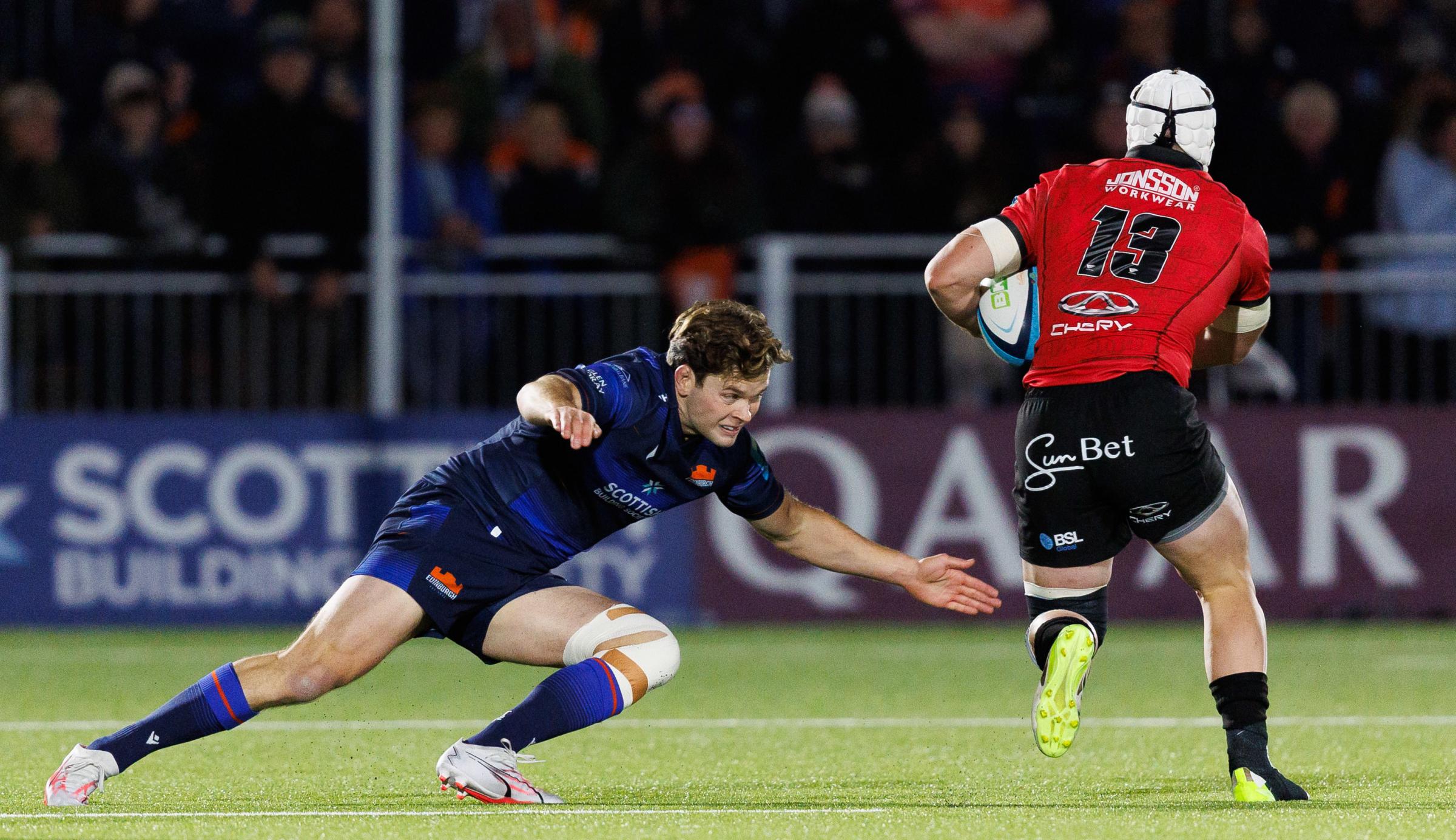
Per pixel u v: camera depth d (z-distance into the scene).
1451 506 35.69
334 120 38.41
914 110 42.53
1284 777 15.84
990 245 16.33
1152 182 16.27
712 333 14.85
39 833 13.72
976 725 22.28
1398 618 35.62
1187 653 31.16
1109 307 15.76
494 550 15.57
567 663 15.75
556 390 14.74
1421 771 17.77
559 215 39.97
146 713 23.69
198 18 45.44
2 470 35.81
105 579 35.78
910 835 13.62
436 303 37.34
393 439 35.75
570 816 14.63
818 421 35.88
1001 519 35.75
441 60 46.94
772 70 44.06
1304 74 43.19
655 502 15.82
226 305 37.22
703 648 32.44
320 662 15.27
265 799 16.00
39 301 36.88
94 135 45.25
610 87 45.41
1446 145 39.66
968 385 37.16
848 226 39.62
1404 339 36.72
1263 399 36.94
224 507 35.75
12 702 24.84
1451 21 46.00
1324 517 35.78
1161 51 42.09
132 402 37.16
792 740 20.80
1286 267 37.16
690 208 37.56
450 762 14.77
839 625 35.91
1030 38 45.12
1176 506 15.66
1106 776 17.72
